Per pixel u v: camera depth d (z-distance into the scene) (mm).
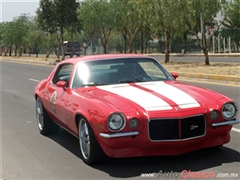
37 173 5277
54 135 7371
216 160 5207
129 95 5180
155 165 5121
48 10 34719
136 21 30594
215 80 14820
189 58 32625
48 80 7328
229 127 5027
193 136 4734
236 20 36344
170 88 5531
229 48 37750
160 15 23594
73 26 35781
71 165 5457
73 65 6363
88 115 4965
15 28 58812
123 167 5125
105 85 5863
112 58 6352
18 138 7305
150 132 4645
